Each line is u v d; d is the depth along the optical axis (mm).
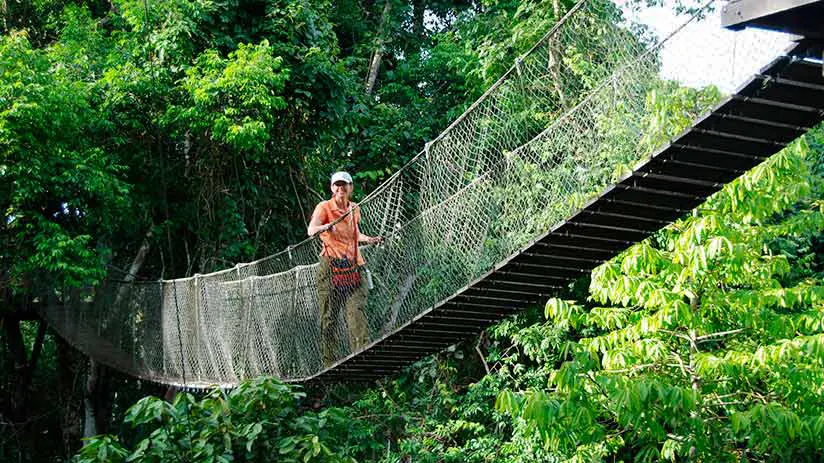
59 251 10609
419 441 11117
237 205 13250
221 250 12867
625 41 4918
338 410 5727
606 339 7566
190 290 9578
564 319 7617
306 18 12766
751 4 3592
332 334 7441
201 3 12242
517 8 13391
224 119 11648
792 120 4320
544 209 5465
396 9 16844
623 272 8102
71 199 11125
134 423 5293
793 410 7344
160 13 12359
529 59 5879
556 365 11016
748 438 7570
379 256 7070
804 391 7230
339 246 7371
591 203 5000
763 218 7359
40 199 11141
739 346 7875
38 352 14812
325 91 12781
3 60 10664
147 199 12758
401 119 14633
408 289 6680
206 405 5465
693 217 7406
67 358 14867
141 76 11977
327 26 13227
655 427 7008
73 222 11766
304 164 13250
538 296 6145
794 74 4004
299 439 5352
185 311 9648
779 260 7578
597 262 5703
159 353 10086
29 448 15211
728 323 7859
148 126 12539
